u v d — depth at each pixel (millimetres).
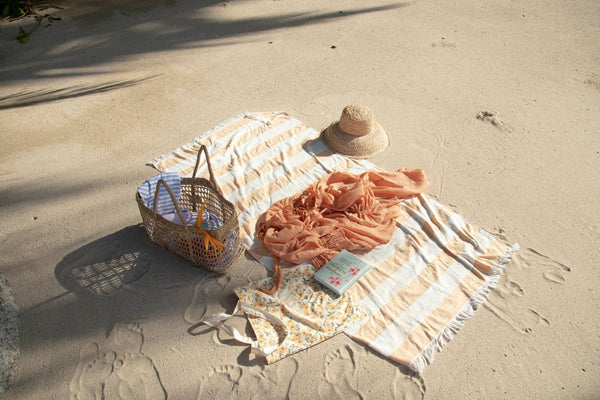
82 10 7758
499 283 3742
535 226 4230
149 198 3846
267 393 3045
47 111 5598
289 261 3770
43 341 3316
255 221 4219
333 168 4781
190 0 8172
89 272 3779
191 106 5711
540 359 3250
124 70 6340
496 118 5535
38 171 4770
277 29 7375
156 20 7555
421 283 3717
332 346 3305
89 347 3287
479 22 7609
